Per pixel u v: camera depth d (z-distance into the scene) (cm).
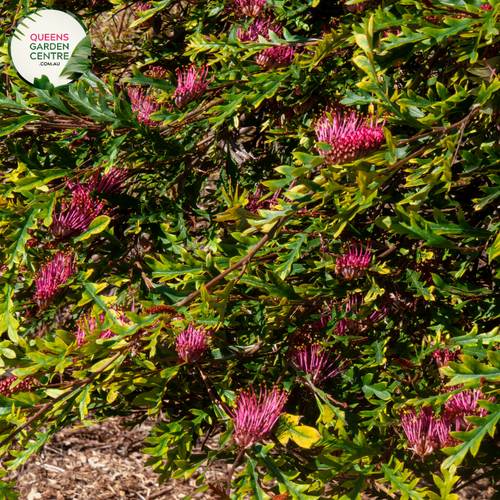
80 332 158
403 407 159
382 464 156
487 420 144
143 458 316
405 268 166
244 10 173
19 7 185
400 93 157
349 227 165
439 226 148
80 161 167
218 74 170
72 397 157
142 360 160
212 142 176
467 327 164
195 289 160
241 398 160
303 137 169
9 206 161
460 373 145
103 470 306
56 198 162
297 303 162
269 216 151
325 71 170
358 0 154
